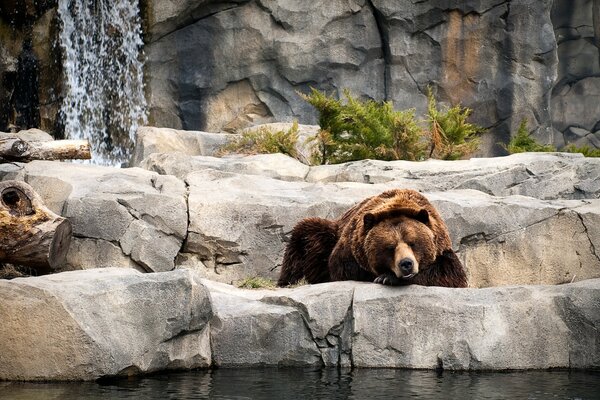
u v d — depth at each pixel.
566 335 10.49
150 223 13.19
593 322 10.50
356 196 14.34
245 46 25.78
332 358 10.38
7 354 9.05
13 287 9.08
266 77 25.92
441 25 26.55
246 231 13.48
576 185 15.29
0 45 24.67
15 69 24.77
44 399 8.16
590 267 13.54
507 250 13.60
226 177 14.57
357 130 19.22
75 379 9.02
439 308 10.29
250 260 13.50
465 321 10.25
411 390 8.88
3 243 12.05
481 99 26.77
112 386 8.85
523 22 26.75
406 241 10.63
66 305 9.00
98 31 26.05
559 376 9.86
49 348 9.02
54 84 25.50
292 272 12.80
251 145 20.14
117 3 25.80
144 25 25.59
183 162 16.00
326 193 14.34
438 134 19.61
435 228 11.30
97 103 26.12
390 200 11.62
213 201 13.47
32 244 12.14
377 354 10.30
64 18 25.50
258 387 8.97
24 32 24.97
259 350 10.34
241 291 11.47
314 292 10.62
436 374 9.89
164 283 9.66
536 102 27.09
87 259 13.05
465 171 15.33
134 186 13.56
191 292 9.83
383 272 10.90
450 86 26.72
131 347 9.32
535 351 10.36
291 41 25.80
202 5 25.48
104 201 13.07
